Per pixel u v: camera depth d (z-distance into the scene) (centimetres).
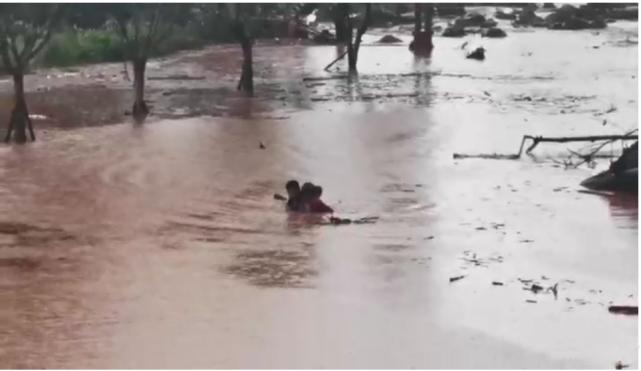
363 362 1088
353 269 1473
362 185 2102
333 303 1303
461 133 2875
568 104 3603
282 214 1820
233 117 3181
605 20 9488
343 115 3247
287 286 1384
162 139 2683
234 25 3906
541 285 1397
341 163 2355
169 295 1337
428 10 6288
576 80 4494
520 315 1261
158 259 1521
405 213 1848
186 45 6016
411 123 3061
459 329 1203
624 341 1166
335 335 1175
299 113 3300
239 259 1523
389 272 1456
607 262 1521
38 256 1532
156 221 1759
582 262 1521
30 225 1725
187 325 1210
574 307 1295
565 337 1178
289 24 6994
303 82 4406
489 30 7650
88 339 1157
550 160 2422
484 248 1603
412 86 4247
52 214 1805
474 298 1333
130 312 1262
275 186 2067
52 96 3747
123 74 4619
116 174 2177
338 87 4203
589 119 3191
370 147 2591
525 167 2328
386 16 8700
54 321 1224
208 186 2055
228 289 1366
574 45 6744
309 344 1144
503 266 1498
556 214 1853
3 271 1450
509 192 2050
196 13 5775
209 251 1568
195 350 1120
